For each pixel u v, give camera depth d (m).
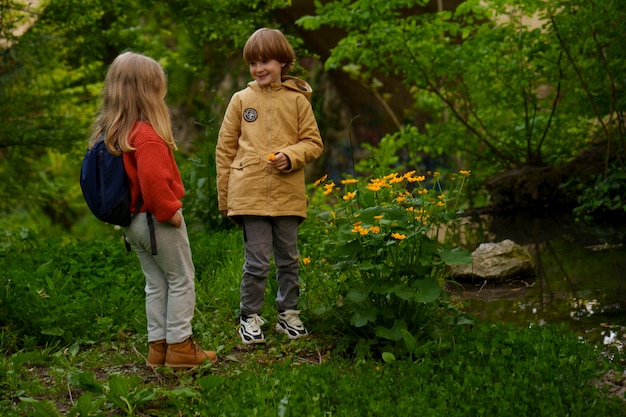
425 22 8.43
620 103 7.73
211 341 4.11
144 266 3.69
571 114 8.98
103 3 9.70
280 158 3.92
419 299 3.70
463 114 10.09
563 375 3.32
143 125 3.40
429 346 3.69
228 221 6.93
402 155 14.45
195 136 14.89
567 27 7.82
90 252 5.83
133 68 3.44
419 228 3.80
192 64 10.82
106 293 4.88
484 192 10.47
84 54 10.18
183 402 3.29
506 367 3.46
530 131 9.24
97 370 3.81
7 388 3.51
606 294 5.05
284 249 4.10
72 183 12.75
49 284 4.70
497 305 4.95
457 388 3.21
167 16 12.31
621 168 7.92
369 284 3.80
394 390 3.26
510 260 5.64
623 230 7.23
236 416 3.02
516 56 8.63
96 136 3.46
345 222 4.06
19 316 4.26
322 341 4.05
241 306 4.18
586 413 2.96
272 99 4.05
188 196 7.16
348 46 8.76
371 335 3.99
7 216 12.20
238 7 9.69
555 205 8.88
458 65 8.78
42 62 9.96
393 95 15.98
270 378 3.41
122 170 3.38
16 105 9.91
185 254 3.62
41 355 3.93
